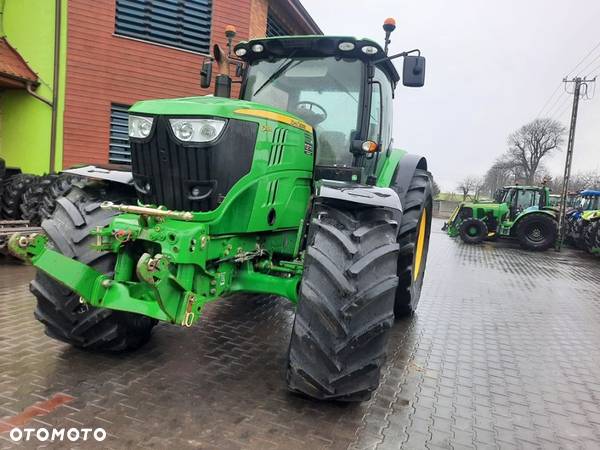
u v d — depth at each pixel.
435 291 7.04
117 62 9.27
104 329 3.19
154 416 2.65
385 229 2.88
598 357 4.41
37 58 8.86
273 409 2.82
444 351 4.24
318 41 3.69
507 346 4.54
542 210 15.52
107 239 2.75
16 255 2.59
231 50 4.12
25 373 3.06
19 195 7.28
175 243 2.60
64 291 3.07
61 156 9.02
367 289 2.62
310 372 2.63
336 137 3.73
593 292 7.94
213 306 4.90
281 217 3.29
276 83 3.94
